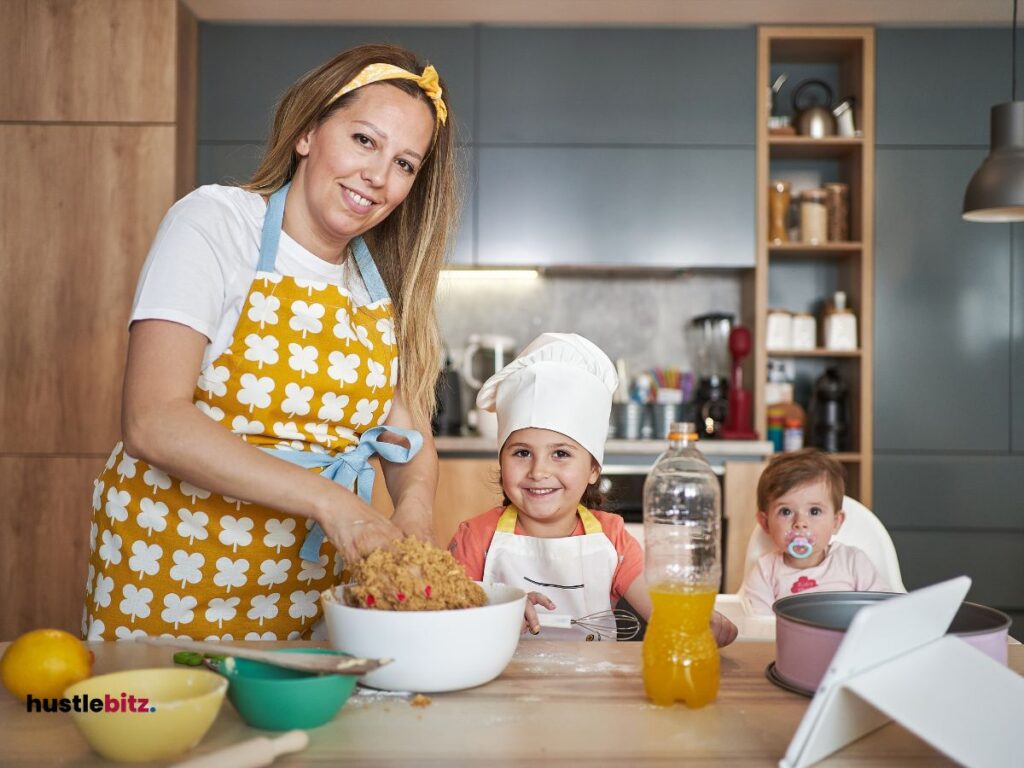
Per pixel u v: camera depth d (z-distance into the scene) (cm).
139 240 318
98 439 320
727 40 351
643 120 351
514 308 389
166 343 115
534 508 165
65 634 96
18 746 83
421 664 94
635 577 167
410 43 350
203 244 122
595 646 118
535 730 87
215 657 97
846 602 109
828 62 380
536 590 167
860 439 353
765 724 89
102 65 319
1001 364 353
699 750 83
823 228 361
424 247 148
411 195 148
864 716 84
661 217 352
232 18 346
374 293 146
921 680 82
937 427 352
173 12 320
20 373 319
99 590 135
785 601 106
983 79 353
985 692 82
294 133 133
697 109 351
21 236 319
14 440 320
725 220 352
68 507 320
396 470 143
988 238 352
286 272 135
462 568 108
